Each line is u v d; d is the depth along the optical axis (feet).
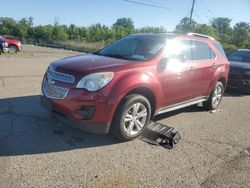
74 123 14.12
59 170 12.06
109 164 12.95
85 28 184.34
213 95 22.70
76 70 14.21
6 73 32.14
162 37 18.54
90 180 11.59
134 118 15.31
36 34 189.06
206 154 14.94
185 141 16.38
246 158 14.89
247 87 31.48
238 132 18.72
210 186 11.99
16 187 10.67
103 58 16.47
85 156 13.44
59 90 14.33
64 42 142.72
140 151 14.51
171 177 12.41
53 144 14.29
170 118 20.36
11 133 15.07
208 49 21.53
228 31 274.36
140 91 15.62
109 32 176.96
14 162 12.32
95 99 13.67
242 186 12.18
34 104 20.21
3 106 19.29
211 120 20.77
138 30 197.57
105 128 14.28
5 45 61.31
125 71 14.67
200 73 20.01
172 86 17.44
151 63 16.10
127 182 11.73
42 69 37.86
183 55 18.65
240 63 33.53
